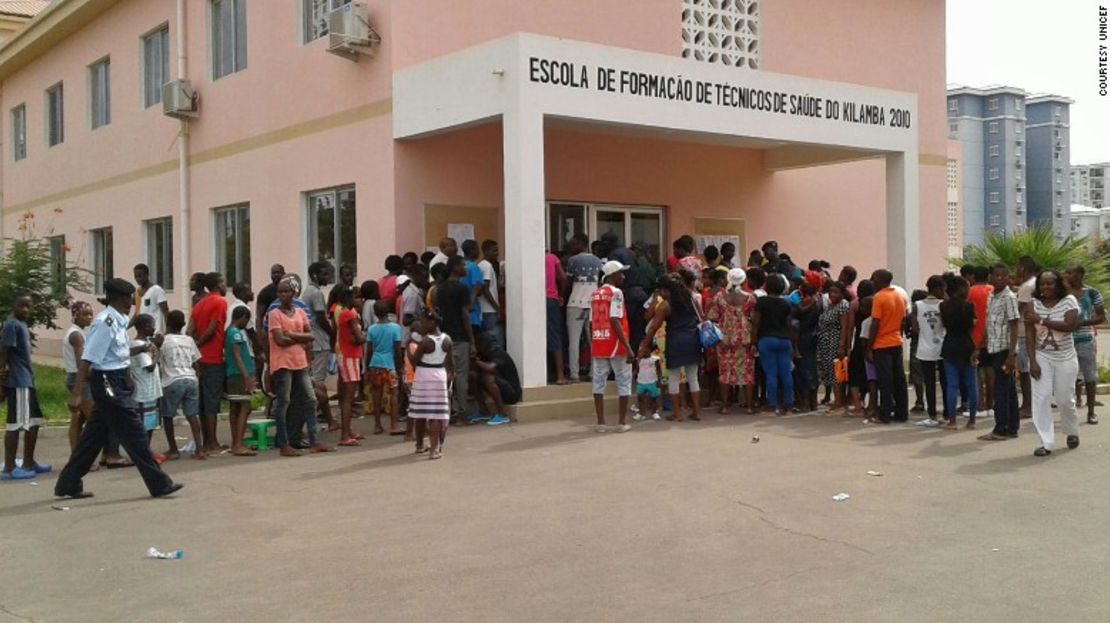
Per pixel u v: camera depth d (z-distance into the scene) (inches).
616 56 505.0
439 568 249.4
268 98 635.5
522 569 247.6
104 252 879.7
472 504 316.5
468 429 458.3
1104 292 681.6
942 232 800.3
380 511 310.2
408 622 211.3
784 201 727.1
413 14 537.3
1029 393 491.5
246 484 355.9
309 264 609.6
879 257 789.9
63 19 871.1
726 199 693.3
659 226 666.2
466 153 558.9
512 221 479.2
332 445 425.7
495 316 497.7
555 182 604.1
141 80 792.3
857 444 415.2
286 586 237.3
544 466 373.7
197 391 408.8
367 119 552.1
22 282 661.9
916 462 375.6
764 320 503.8
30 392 383.2
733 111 552.4
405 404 490.6
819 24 718.5
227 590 235.1
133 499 336.5
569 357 529.0
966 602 218.8
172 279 764.0
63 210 939.3
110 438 391.2
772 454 392.8
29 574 251.1
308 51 597.0
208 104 700.0
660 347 487.8
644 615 213.0
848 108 601.9
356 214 562.9
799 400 518.9
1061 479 343.6
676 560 253.8
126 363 339.6
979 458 382.6
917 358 485.4
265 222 641.0
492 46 481.1
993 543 265.9
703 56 649.0
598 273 520.4
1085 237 715.4
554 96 482.6
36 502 334.6
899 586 230.5
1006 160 2349.9
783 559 253.6
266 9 636.1
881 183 790.5
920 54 786.2
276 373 410.0
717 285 509.4
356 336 432.1
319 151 589.3
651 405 498.9
